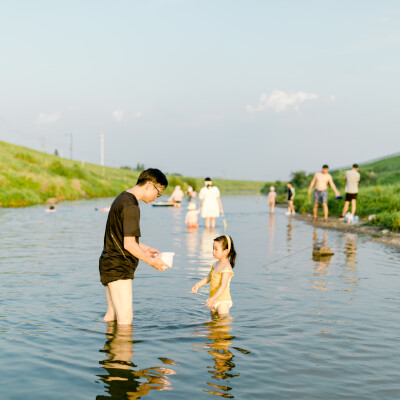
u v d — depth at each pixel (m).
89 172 57.72
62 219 19.97
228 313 5.42
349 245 11.93
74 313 5.36
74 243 11.95
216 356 4.03
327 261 9.32
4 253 10.16
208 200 17.09
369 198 22.84
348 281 7.32
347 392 3.35
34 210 25.86
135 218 4.96
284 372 3.70
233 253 5.68
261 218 22.44
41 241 12.35
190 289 6.64
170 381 3.49
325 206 19.19
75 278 7.38
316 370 3.75
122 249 4.98
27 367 3.75
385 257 9.90
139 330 4.74
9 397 3.20
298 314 5.40
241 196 68.75
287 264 8.95
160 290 6.56
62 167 53.12
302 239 13.37
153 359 3.93
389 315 5.40
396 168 46.34
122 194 5.12
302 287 6.86
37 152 69.06
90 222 18.53
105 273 4.96
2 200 29.33
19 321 5.02
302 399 3.22
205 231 15.61
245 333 4.68
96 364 3.81
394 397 3.28
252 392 3.33
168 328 4.82
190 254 10.14
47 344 4.29
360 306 5.79
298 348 4.26
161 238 13.41
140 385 3.42
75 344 4.29
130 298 5.00
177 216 23.06
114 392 3.29
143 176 5.19
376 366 3.86
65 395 3.24
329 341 4.46
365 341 4.48
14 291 6.44
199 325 4.94
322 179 19.11
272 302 5.95
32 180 38.03
